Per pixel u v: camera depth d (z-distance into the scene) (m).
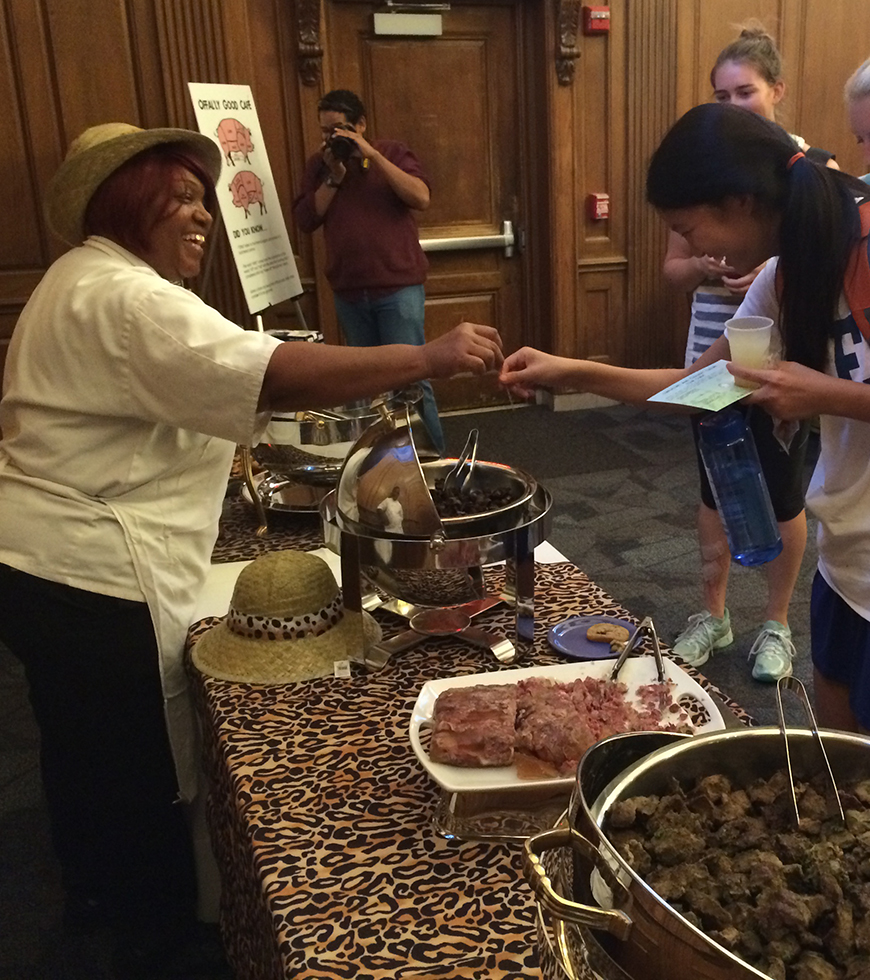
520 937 0.76
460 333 1.17
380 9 4.57
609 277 5.32
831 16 5.27
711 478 1.17
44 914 1.79
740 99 2.37
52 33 3.83
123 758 1.43
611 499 3.88
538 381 1.41
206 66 4.06
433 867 0.85
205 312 1.20
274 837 0.90
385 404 1.29
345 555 1.19
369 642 1.25
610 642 1.23
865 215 1.08
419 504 1.16
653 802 0.72
